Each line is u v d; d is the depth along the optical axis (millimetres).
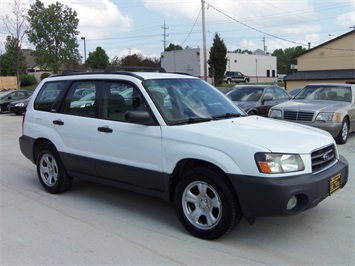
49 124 5684
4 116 21031
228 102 5297
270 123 4684
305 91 11273
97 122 4980
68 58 48562
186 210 4207
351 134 11281
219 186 3867
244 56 71750
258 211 3697
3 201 5492
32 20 46438
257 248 3859
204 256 3709
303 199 3748
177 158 4168
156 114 4410
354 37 40094
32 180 6688
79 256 3756
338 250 3793
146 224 4539
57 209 5113
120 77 4887
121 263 3604
